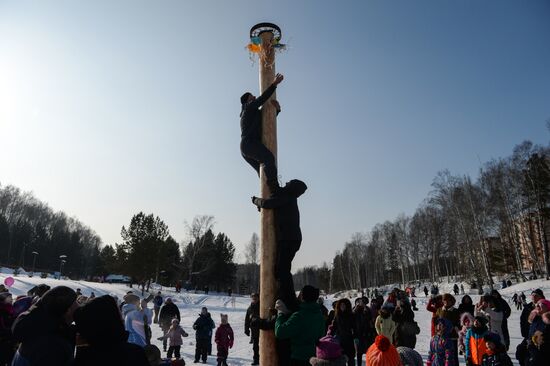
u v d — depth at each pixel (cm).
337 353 381
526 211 4603
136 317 642
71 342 332
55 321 326
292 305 398
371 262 8962
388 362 399
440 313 841
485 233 4488
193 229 6588
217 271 7844
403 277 6931
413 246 7169
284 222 415
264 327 395
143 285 4603
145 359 247
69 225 11769
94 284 4359
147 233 4838
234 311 3419
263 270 414
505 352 664
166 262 5422
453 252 6081
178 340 1195
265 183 439
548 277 4012
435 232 6469
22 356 306
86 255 11244
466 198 4541
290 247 411
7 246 8556
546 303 661
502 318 900
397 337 808
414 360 451
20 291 2989
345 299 893
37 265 9262
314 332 385
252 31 514
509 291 3803
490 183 4694
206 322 1217
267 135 456
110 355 235
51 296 330
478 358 711
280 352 396
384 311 921
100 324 236
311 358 378
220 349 1100
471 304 946
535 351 616
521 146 4544
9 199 9444
